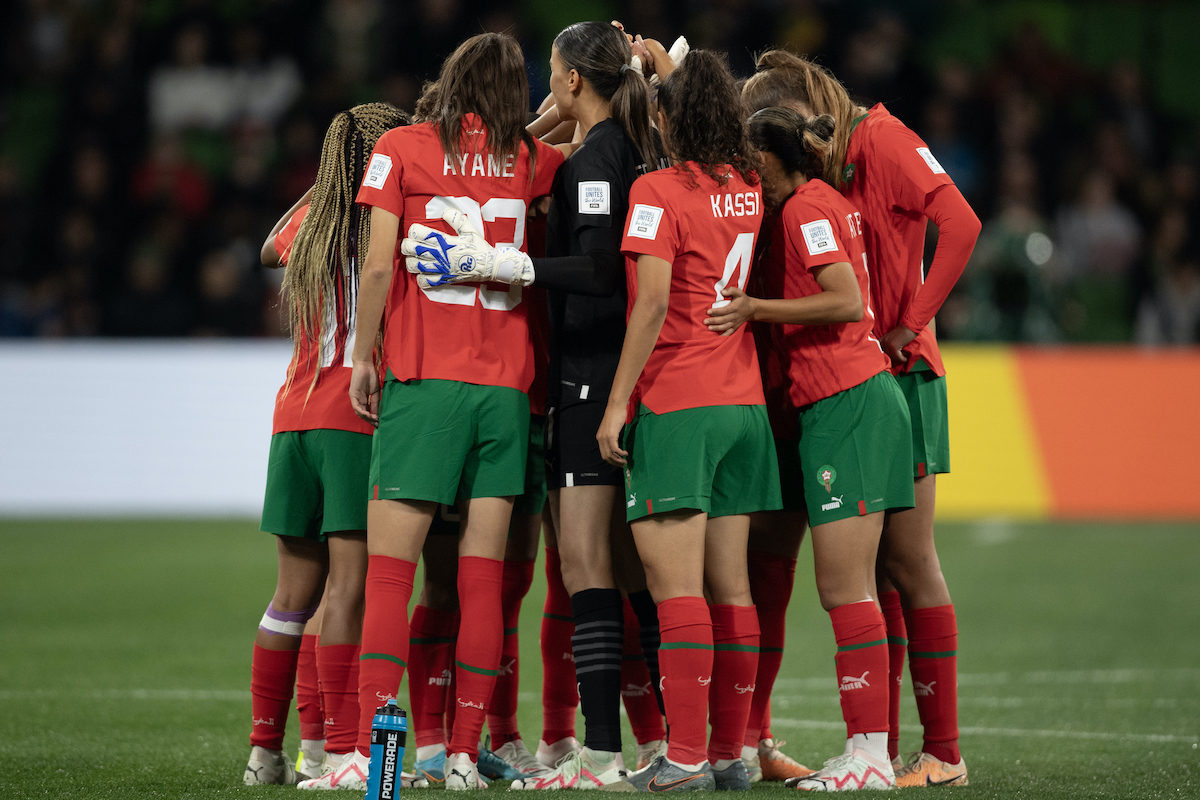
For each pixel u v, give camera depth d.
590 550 13.28
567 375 13.58
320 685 13.62
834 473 13.16
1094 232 54.66
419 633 13.86
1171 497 42.00
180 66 57.56
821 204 13.15
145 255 52.38
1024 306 48.09
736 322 12.84
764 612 14.62
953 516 42.03
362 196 12.86
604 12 60.69
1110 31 63.22
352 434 13.62
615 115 13.57
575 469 13.38
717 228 12.91
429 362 12.88
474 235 12.73
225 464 43.16
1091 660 22.72
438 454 12.76
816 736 17.00
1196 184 58.16
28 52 60.97
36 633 24.22
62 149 56.31
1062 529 39.22
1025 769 14.52
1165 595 29.33
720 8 57.59
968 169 55.47
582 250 13.06
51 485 42.81
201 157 56.62
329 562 14.16
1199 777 13.84
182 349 44.72
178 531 38.34
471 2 57.31
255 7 60.03
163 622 25.53
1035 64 58.47
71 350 44.56
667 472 12.70
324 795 11.80
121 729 16.42
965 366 44.62
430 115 13.40
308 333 13.82
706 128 13.00
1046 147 56.22
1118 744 16.09
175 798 12.07
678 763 12.53
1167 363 44.12
